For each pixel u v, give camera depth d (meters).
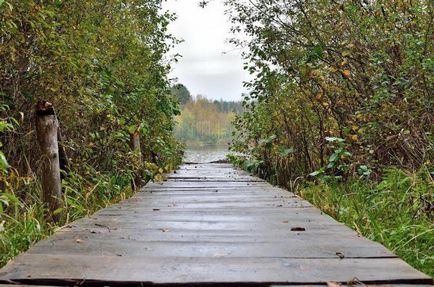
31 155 4.26
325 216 3.52
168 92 9.12
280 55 6.73
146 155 8.25
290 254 2.24
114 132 5.74
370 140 5.13
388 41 4.91
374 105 4.86
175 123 11.49
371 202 4.05
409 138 4.45
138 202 4.52
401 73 4.59
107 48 6.00
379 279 1.80
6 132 4.11
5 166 2.53
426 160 4.19
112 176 5.55
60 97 4.48
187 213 3.71
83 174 5.07
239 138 9.59
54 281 1.79
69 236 2.66
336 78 6.07
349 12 5.32
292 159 7.23
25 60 4.22
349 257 2.17
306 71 5.87
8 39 3.92
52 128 3.62
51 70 4.30
